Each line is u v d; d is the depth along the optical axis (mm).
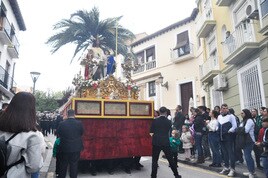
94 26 12305
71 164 5543
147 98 22172
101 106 7160
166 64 20812
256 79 10180
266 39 9242
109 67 9055
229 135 6773
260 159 7867
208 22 14367
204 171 7414
